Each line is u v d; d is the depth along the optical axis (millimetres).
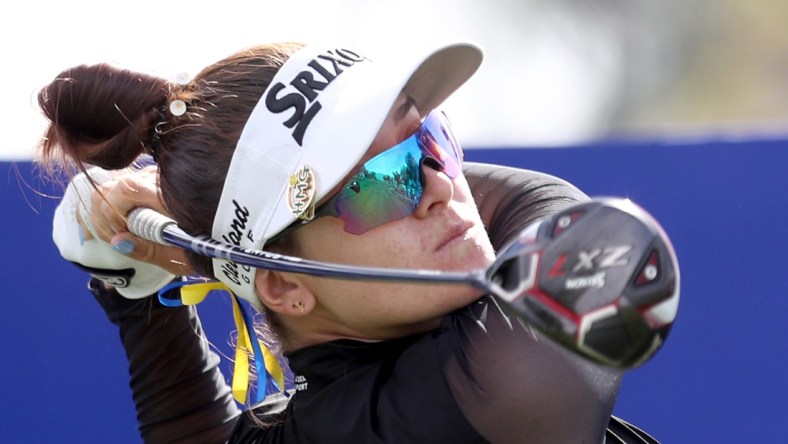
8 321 7004
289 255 4434
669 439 7125
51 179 6395
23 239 6988
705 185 7195
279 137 4320
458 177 4504
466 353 4121
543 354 4035
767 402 7113
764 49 25844
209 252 4422
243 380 4941
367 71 4355
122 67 4789
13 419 7020
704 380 7137
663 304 3139
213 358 5758
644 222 3178
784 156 7133
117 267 5352
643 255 3133
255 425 4867
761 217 7164
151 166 5293
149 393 5578
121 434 7008
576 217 3215
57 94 4848
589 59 25344
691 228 7195
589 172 7230
